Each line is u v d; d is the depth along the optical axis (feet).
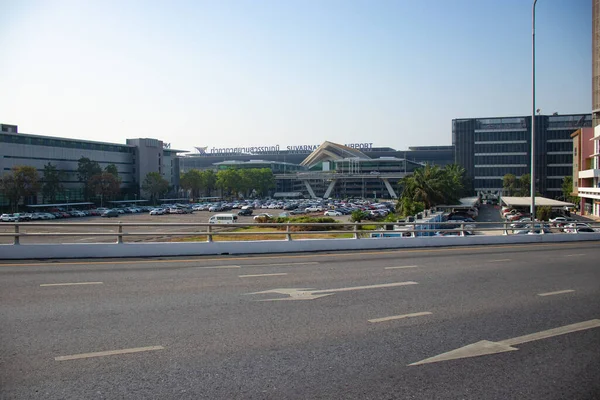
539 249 80.07
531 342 27.53
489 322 31.60
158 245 61.26
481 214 281.33
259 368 22.80
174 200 448.24
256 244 66.18
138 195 420.36
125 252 59.57
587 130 282.15
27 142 326.44
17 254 55.16
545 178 415.23
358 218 173.88
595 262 62.54
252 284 42.63
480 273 51.70
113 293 37.78
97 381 20.99
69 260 55.06
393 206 333.62
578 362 24.34
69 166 361.51
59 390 20.02
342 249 72.43
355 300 37.22
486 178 431.84
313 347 25.90
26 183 266.98
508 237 91.56
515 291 42.01
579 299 39.06
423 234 125.70
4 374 21.58
